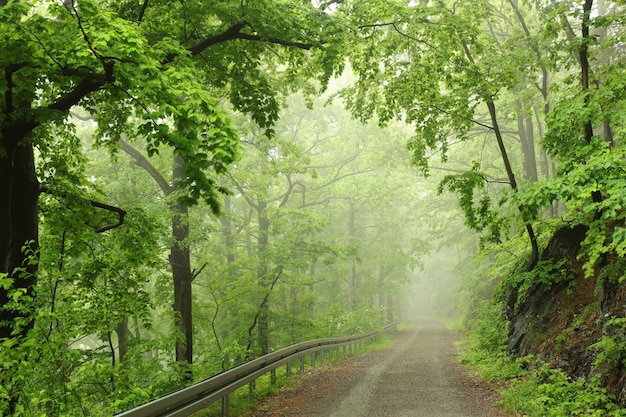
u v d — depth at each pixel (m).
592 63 15.11
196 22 8.23
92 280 9.66
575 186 5.97
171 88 5.45
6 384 5.18
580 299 10.84
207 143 5.36
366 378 12.59
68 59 5.65
